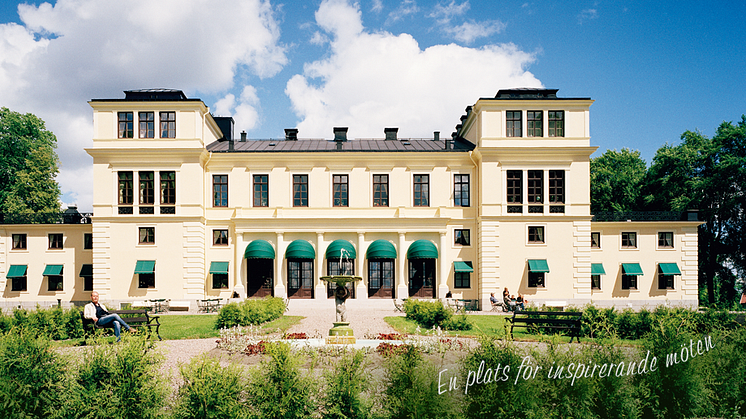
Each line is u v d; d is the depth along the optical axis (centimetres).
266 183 4481
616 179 6550
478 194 4419
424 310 2805
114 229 4244
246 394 1082
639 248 4491
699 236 5791
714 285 6284
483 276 4241
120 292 4206
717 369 1190
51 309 2392
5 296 4462
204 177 4441
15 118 5809
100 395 1048
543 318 2338
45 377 1070
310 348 1755
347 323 2144
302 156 4462
